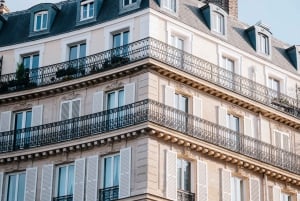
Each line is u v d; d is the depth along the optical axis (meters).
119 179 38.78
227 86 43.53
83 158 40.38
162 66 40.09
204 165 40.75
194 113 41.53
